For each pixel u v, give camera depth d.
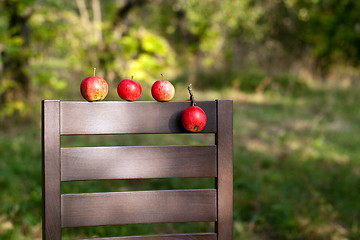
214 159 1.52
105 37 6.69
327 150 5.02
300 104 7.96
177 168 1.50
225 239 1.51
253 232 3.01
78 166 1.45
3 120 5.83
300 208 3.32
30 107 6.06
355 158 4.69
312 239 2.90
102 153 1.46
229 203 1.52
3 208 3.11
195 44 10.08
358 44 9.98
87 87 1.45
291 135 5.75
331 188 3.81
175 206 1.50
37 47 6.51
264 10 9.47
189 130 1.48
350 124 6.45
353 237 2.92
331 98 8.20
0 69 6.08
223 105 1.52
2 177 3.73
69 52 6.55
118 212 1.46
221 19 8.90
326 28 9.82
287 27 9.98
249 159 4.52
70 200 1.44
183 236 1.50
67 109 1.44
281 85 9.32
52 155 1.42
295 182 3.92
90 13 7.55
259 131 5.94
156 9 9.74
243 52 10.21
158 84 1.50
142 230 2.88
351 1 9.20
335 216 3.25
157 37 6.11
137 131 1.48
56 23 6.22
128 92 1.49
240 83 9.24
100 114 1.46
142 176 1.48
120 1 7.30
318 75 10.23
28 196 3.40
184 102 1.51
